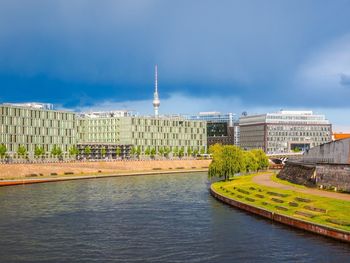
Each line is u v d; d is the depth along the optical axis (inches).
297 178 5423.2
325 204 3639.3
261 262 2571.4
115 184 7140.8
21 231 3373.5
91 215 4030.5
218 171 6200.8
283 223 3452.3
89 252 2812.5
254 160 7219.5
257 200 4249.5
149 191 5994.1
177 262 2598.4
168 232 3304.6
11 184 7042.3
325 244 2859.3
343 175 4382.4
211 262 2588.6
